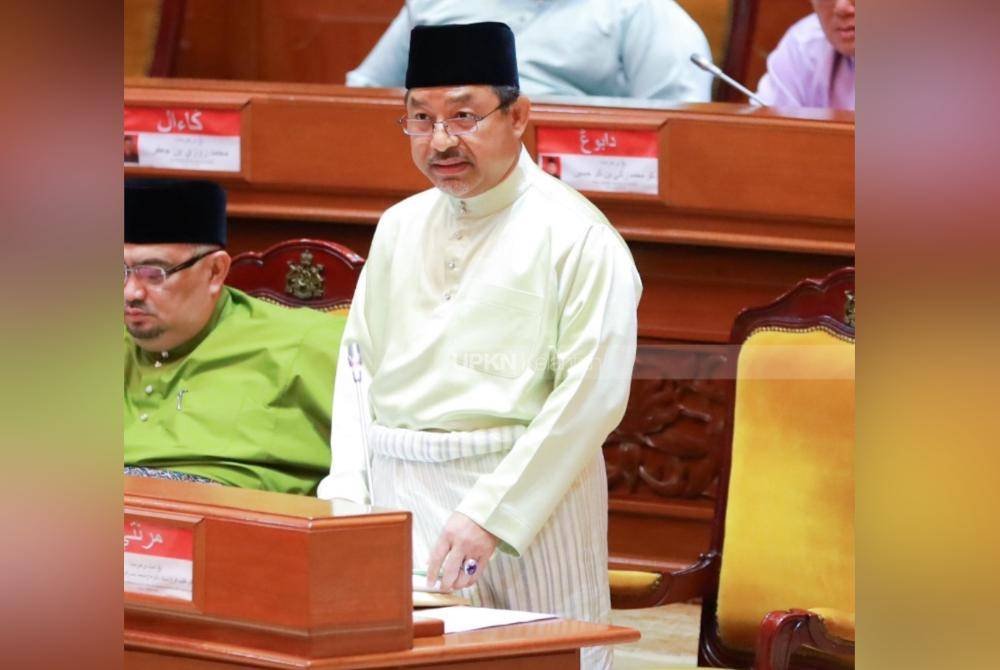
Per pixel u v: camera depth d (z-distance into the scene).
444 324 9.73
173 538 6.89
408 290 10.05
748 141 13.37
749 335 11.35
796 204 13.39
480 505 9.10
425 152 9.58
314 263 12.52
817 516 10.82
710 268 13.76
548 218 9.77
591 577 9.82
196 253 11.34
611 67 14.30
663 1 14.45
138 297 11.25
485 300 9.67
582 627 7.32
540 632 7.18
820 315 11.13
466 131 9.45
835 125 13.27
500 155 9.61
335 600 6.53
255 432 11.30
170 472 11.10
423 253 10.07
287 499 7.20
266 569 6.61
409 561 6.68
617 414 9.48
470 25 9.45
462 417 9.59
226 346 11.59
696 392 13.75
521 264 9.67
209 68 17.95
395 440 9.80
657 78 14.35
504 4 14.34
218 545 6.78
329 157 14.19
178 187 11.27
